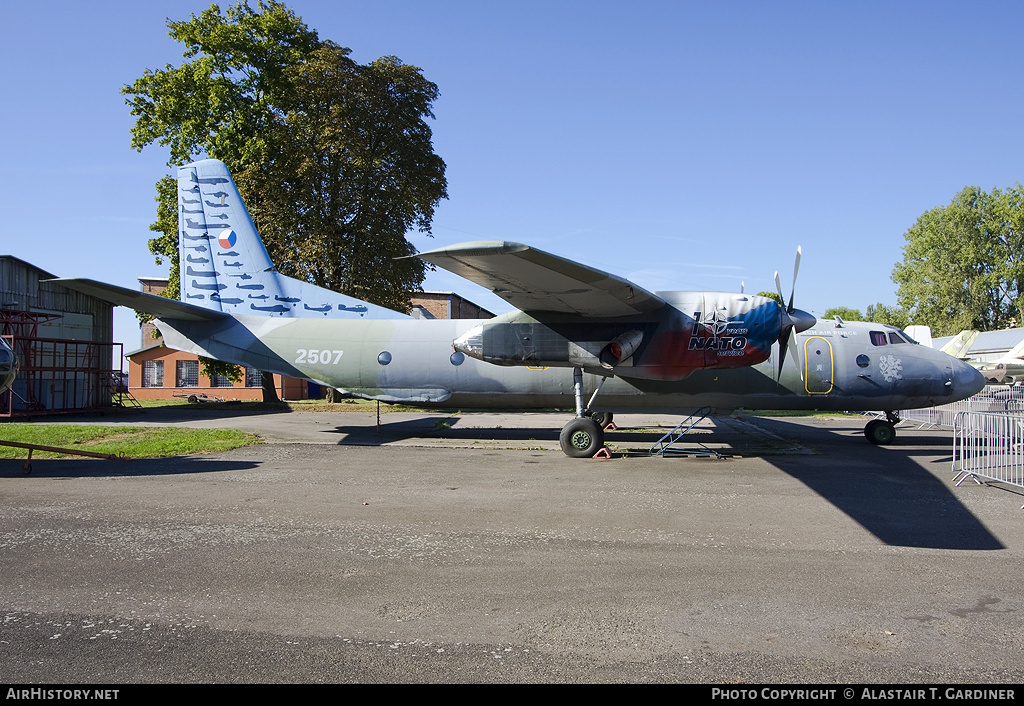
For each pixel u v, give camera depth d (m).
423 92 30.08
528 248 9.07
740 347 12.62
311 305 16.38
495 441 15.52
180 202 16.72
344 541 6.74
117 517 7.66
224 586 5.44
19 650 4.26
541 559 6.18
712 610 4.97
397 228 29.59
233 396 41.00
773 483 9.95
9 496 8.77
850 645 4.38
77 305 24.25
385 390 15.56
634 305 12.26
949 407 23.22
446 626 4.67
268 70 28.84
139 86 28.77
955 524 7.52
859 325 14.95
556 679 3.91
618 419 22.41
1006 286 58.28
